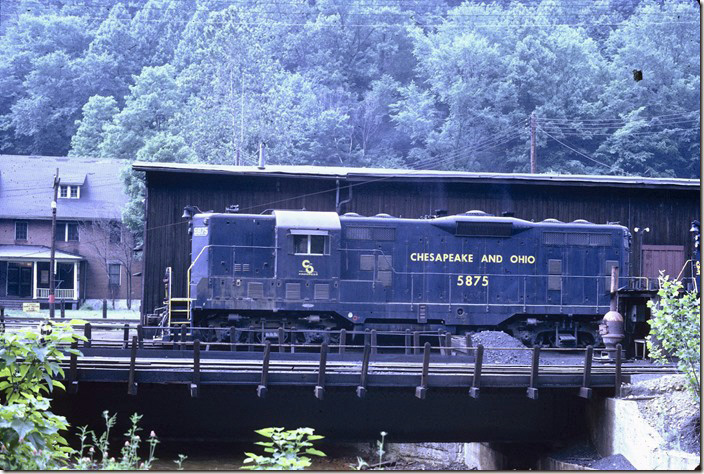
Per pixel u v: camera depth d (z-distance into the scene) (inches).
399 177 1121.4
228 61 2657.5
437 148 2792.8
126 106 2871.6
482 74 2851.9
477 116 2792.8
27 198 2175.2
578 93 2746.1
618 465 643.5
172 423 697.6
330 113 2859.3
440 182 1150.3
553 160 2711.6
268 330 952.3
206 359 750.5
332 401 717.3
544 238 1019.9
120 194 2237.9
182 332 825.5
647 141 2586.1
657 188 1181.1
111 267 2167.8
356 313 971.9
